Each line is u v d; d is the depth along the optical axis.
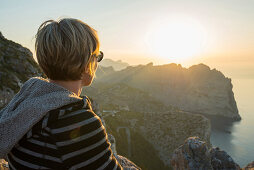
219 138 175.88
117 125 120.94
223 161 12.24
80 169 1.01
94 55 1.27
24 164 1.01
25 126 0.99
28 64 31.30
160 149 109.44
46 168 0.98
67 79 1.20
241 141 168.12
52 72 1.18
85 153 1.02
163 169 97.19
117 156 5.37
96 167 1.05
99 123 1.15
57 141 0.98
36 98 1.07
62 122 1.00
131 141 108.06
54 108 1.01
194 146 12.32
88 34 1.20
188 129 108.56
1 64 27.45
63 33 1.11
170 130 114.38
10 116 1.05
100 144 1.10
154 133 115.88
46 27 1.16
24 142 1.02
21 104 1.08
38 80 1.25
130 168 4.87
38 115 0.98
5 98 22.31
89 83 1.36
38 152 1.00
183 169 12.11
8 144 1.00
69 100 1.07
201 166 11.74
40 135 1.00
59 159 0.98
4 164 3.70
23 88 1.36
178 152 12.98
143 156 99.62
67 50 1.10
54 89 1.13
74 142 1.00
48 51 1.11
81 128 1.04
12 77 25.53
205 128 105.44
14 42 34.59
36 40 1.16
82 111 1.09
